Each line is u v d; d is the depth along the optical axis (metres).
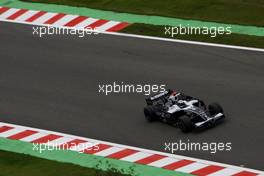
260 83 115.31
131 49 129.88
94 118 112.88
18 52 134.62
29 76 126.94
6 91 123.56
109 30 136.75
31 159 104.50
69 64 128.38
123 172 94.44
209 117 105.19
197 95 114.12
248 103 110.56
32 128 112.75
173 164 99.31
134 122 110.38
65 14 143.50
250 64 120.75
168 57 125.94
